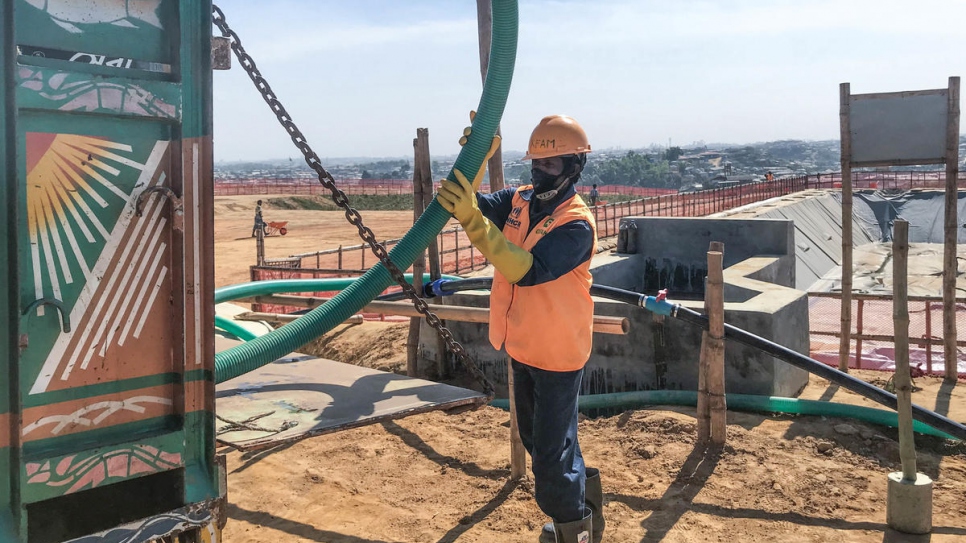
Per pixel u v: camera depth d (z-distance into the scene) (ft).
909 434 14.47
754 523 14.80
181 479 9.04
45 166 7.72
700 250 38.60
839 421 20.63
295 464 18.20
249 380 16.90
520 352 11.50
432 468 17.90
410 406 14.34
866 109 27.27
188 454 9.02
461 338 28.30
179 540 9.02
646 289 39.99
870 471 17.58
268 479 17.31
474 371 14.30
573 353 11.31
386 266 12.17
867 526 14.70
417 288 27.04
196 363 8.94
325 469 17.88
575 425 11.75
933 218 117.60
